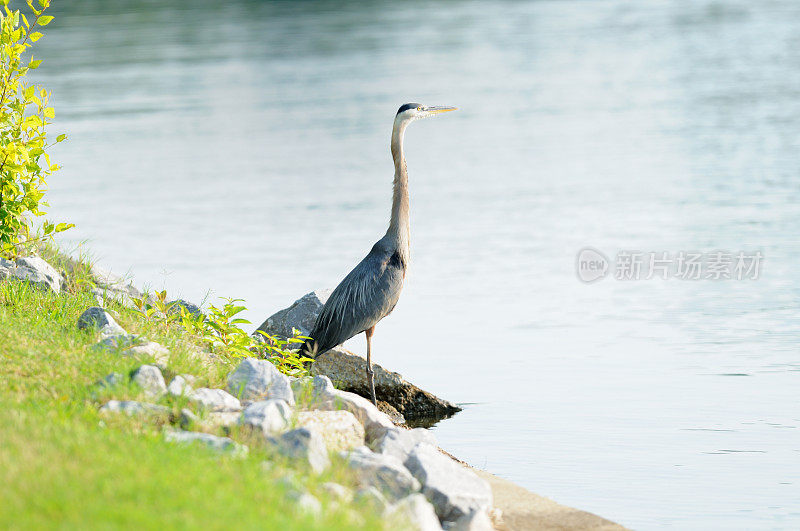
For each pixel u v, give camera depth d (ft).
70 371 28.53
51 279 39.17
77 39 210.18
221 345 36.60
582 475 33.35
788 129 106.11
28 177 39.60
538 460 34.88
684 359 46.83
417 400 41.78
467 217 78.54
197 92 143.95
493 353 48.85
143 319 37.37
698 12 231.91
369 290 39.55
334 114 126.82
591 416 39.63
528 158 100.78
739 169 90.07
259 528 18.93
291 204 83.20
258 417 26.02
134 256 66.74
